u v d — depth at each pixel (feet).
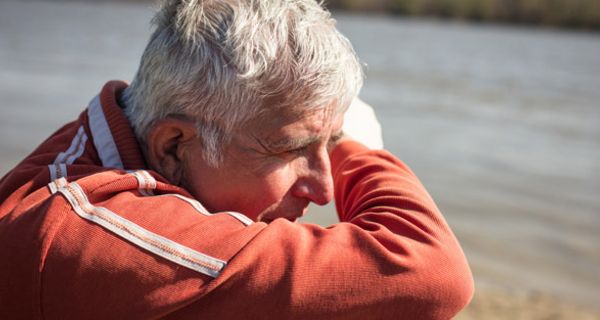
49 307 3.26
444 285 3.41
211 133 3.68
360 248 3.40
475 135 47.11
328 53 3.57
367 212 3.89
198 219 3.40
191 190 3.91
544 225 25.25
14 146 32.12
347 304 3.24
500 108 64.44
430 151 39.47
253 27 3.50
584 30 263.90
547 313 16.25
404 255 3.42
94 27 142.82
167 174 3.91
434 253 3.51
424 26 246.06
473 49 150.82
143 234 3.27
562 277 19.53
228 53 3.50
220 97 3.56
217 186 3.82
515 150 42.37
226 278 3.16
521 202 28.71
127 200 3.44
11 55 76.59
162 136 3.83
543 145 45.09
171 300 3.14
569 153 42.65
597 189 32.30
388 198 3.95
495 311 16.10
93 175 3.53
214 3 3.64
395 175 4.26
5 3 248.52
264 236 3.32
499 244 22.48
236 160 3.72
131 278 3.19
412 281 3.34
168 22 3.82
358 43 136.15
